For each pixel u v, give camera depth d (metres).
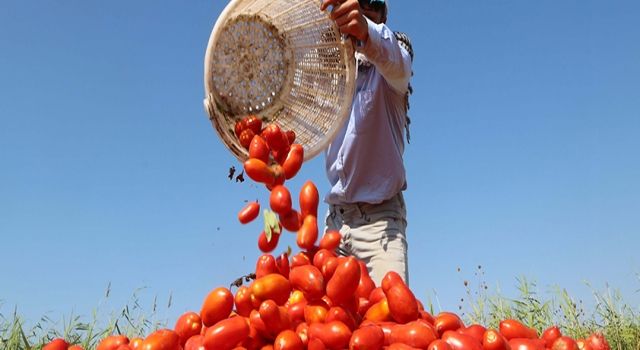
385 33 3.52
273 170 2.85
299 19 3.48
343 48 3.32
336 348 2.13
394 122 4.13
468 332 2.25
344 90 3.32
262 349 2.21
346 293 2.25
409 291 2.29
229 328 2.16
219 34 3.18
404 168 4.16
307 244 2.61
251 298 2.37
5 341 4.62
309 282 2.35
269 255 2.59
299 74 3.55
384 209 4.07
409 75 3.80
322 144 3.26
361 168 4.06
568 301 5.75
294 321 2.32
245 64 3.39
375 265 4.02
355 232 4.11
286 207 2.69
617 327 5.66
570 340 2.17
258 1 3.31
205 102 3.20
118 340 2.38
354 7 3.26
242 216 2.84
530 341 2.18
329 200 4.28
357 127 4.03
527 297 5.77
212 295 2.37
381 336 2.08
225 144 3.18
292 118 3.51
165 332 2.22
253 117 3.18
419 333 2.07
